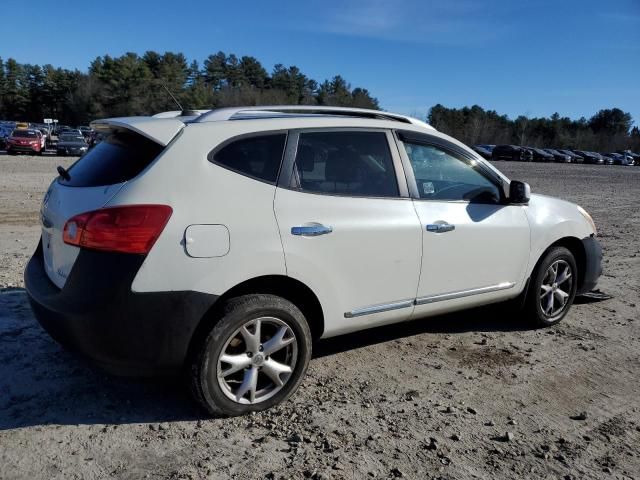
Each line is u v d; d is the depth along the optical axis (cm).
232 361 332
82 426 326
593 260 545
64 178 374
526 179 2961
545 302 515
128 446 308
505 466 305
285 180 354
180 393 369
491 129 9881
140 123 340
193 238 313
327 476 288
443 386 396
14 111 11494
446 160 439
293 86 10219
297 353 354
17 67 11444
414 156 420
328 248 361
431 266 416
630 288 679
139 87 8038
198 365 323
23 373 385
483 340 486
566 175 3516
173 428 328
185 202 316
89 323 302
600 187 2495
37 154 3406
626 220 1340
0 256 698
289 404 360
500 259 461
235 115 369
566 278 525
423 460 307
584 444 331
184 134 331
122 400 357
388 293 397
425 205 414
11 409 341
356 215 375
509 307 517
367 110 439
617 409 374
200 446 311
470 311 562
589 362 448
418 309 419
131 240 303
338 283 370
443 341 481
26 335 446
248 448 310
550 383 408
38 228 914
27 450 301
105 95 8575
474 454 315
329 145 377
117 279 301
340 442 320
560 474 301
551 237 499
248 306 330
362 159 391
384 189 397
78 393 363
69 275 317
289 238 344
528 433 340
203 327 325
